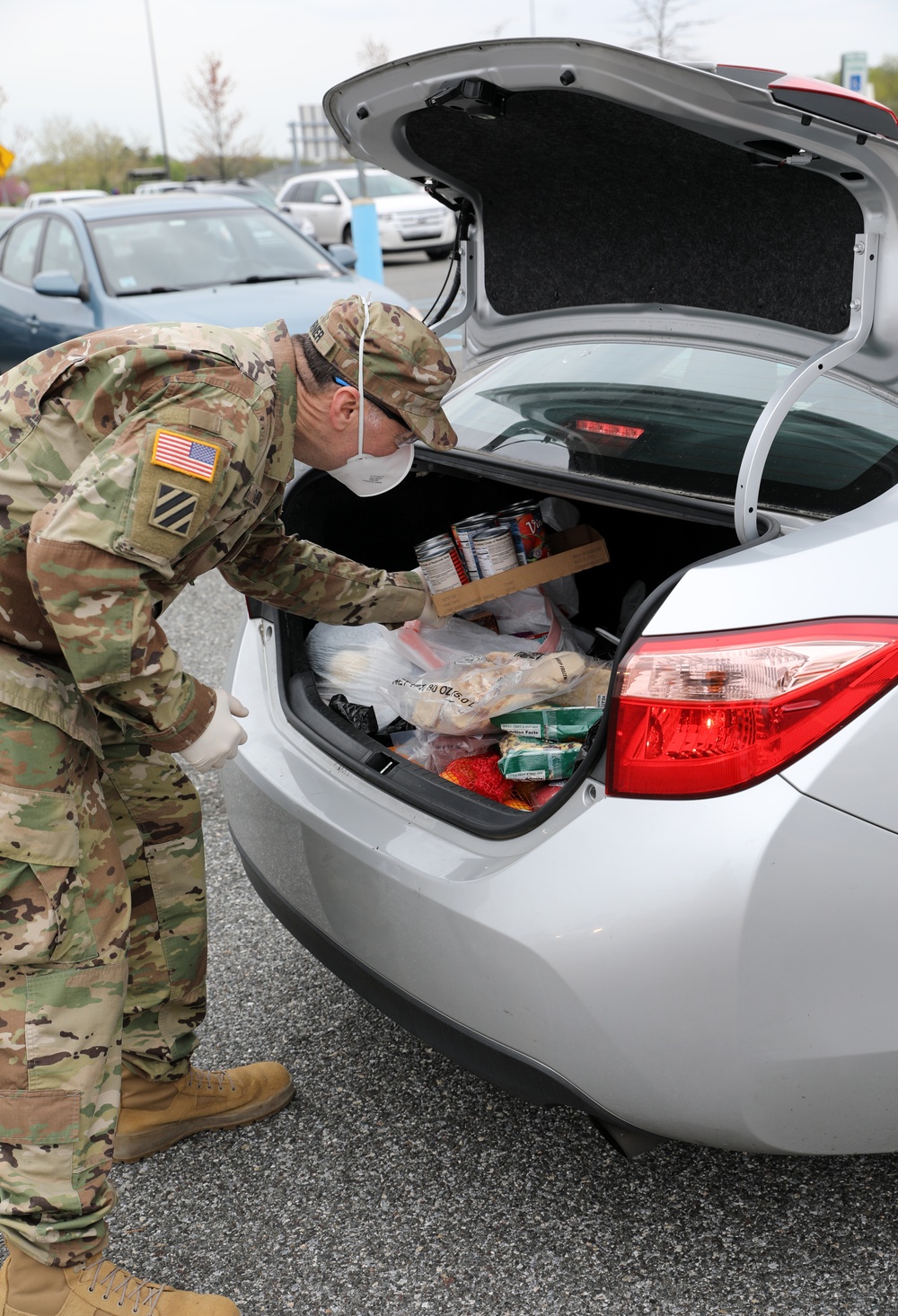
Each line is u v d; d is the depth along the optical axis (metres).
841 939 1.47
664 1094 1.55
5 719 1.56
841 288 1.83
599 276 2.31
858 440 1.80
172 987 2.02
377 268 11.44
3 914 1.58
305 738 2.09
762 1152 1.62
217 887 2.99
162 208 7.37
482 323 2.62
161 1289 1.72
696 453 2.03
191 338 1.51
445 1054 1.78
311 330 1.61
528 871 1.57
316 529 2.55
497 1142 2.08
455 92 1.81
